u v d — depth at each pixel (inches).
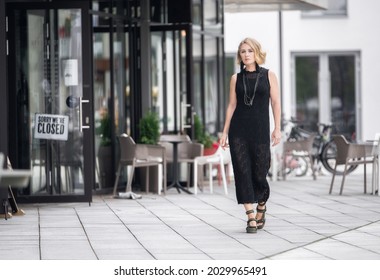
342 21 1205.1
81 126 643.5
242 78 485.7
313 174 887.7
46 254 421.4
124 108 764.6
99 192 727.1
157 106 800.3
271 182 857.5
